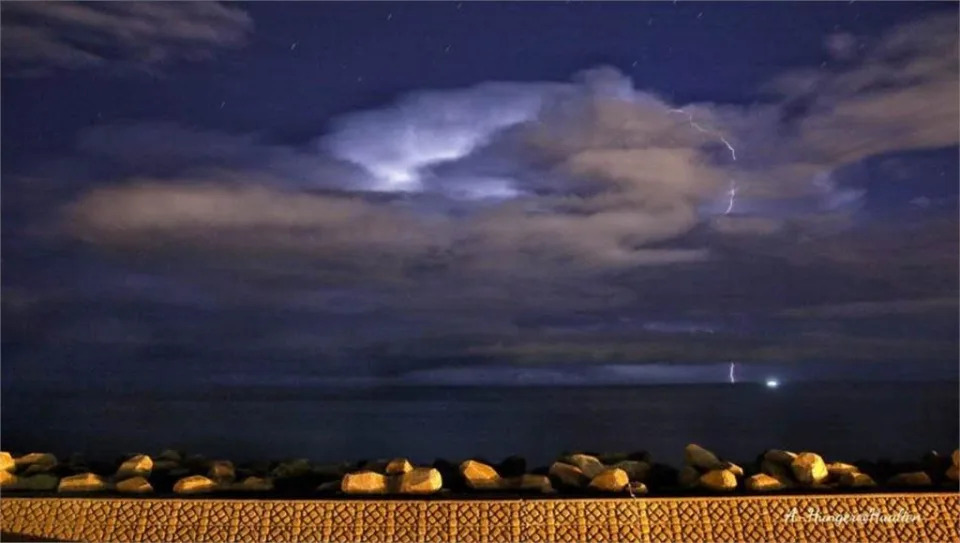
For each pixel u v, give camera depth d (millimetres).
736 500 5336
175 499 5414
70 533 5215
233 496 5793
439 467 7188
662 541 5152
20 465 7133
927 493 5402
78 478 6297
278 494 5980
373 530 5219
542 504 5320
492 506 5316
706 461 6840
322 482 6906
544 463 10000
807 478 6426
